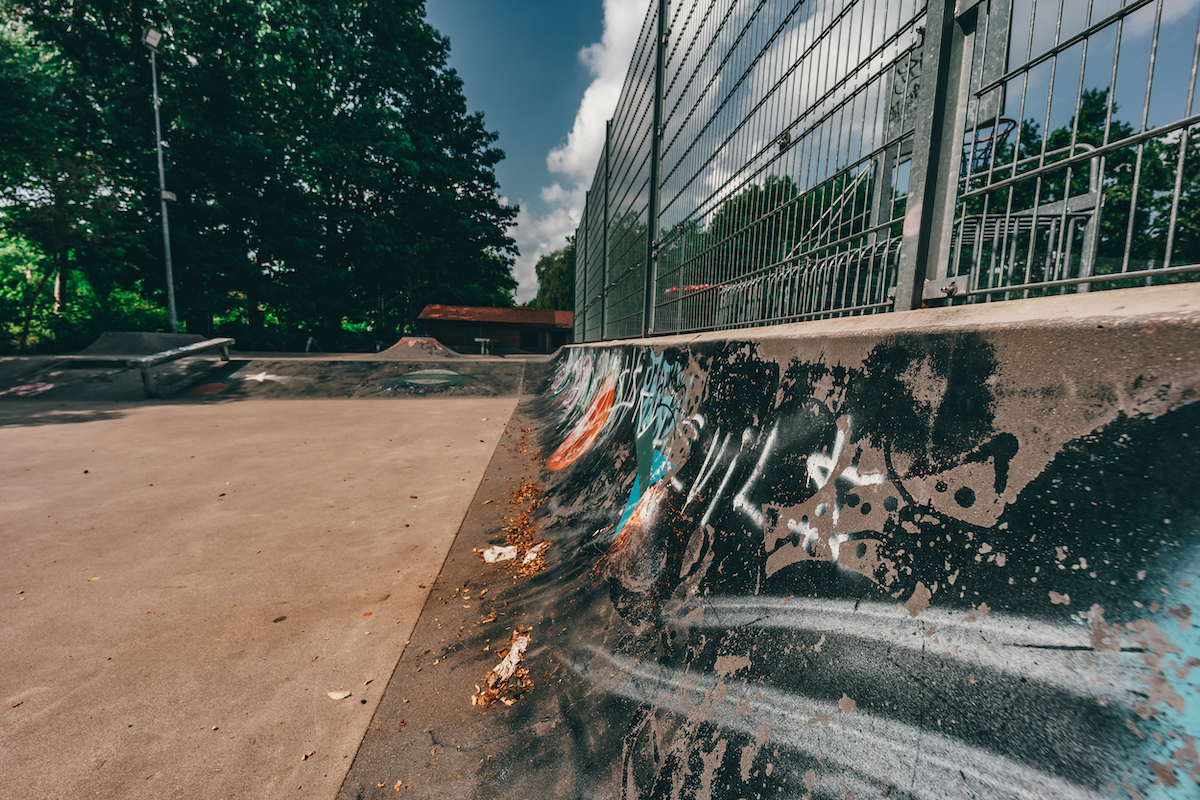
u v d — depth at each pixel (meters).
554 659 1.91
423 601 2.50
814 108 1.96
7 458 5.33
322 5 21.66
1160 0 0.83
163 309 22.55
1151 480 0.70
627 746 1.39
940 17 1.29
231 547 3.14
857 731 0.93
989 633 0.83
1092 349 0.82
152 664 2.02
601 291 8.32
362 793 1.44
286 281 23.86
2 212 17.80
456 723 1.69
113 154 19.44
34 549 3.10
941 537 0.98
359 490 4.29
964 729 0.79
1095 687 0.68
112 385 10.39
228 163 20.75
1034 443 0.88
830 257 1.91
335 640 2.18
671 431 2.70
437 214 29.78
